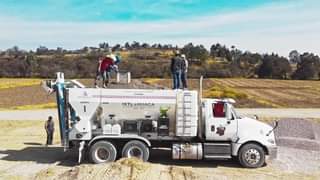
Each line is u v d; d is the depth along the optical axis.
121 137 16.81
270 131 16.83
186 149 16.72
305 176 15.23
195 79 97.19
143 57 127.38
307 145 21.30
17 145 22.59
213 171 15.92
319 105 51.53
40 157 18.91
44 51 130.12
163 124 17.02
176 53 18.09
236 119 16.84
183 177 13.59
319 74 114.94
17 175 15.16
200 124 17.06
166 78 96.94
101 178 13.01
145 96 16.92
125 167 13.80
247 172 15.85
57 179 13.52
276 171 16.05
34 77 109.31
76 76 101.25
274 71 116.00
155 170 13.85
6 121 33.97
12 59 116.75
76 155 19.30
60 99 17.25
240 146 16.73
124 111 17.02
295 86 85.62
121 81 18.09
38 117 37.34
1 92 70.12
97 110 17.03
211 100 16.97
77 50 125.50
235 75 115.38
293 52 128.25
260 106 49.09
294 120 26.20
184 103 16.69
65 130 17.25
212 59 134.75
